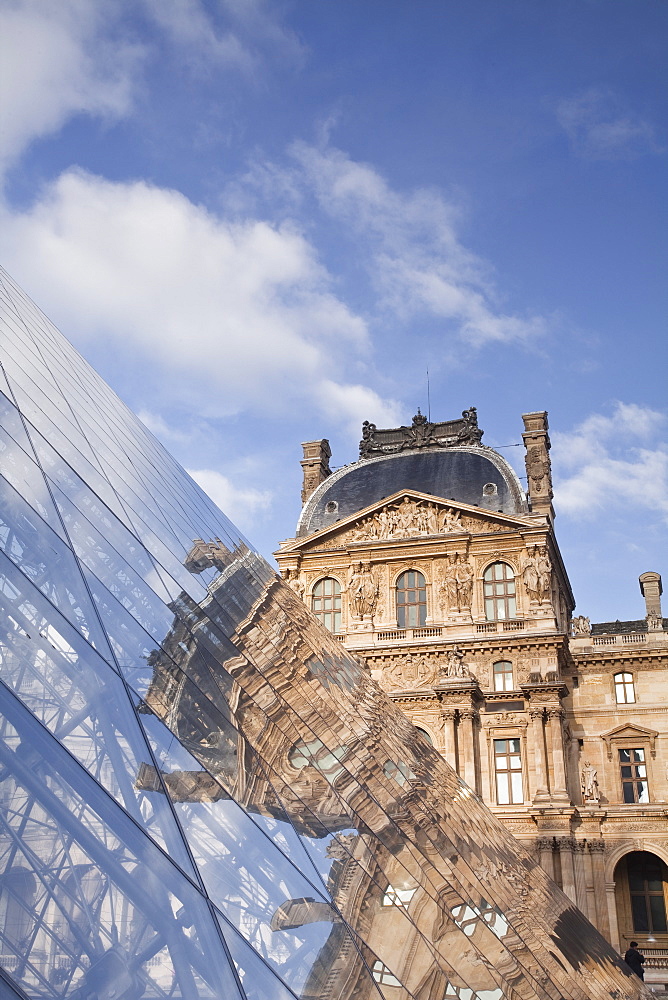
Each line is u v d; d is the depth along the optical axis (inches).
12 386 833.5
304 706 989.2
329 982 536.4
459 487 3206.2
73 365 1344.7
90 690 521.3
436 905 819.4
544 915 1190.9
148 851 463.5
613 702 2901.1
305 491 3516.2
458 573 2997.0
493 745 2834.6
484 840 1285.7
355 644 2994.6
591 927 1502.2
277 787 725.9
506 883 1155.9
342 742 1003.9
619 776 2832.2
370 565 3085.6
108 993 371.9
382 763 1113.4
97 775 473.7
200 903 472.1
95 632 585.6
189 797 552.4
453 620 2955.2
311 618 1520.7
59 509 681.0
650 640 2938.0
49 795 424.2
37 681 482.6
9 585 519.8
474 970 778.2
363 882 725.3
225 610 991.6
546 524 2965.1
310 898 601.3
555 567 3171.8
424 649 2925.7
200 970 427.8
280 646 1090.1
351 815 837.2
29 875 380.5
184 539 1057.5
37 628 518.0
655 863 2773.1
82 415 1049.5
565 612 3403.1
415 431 3464.6
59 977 358.0
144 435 1498.5
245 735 725.9
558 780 2733.8
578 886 2682.1
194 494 1514.5
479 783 2787.9
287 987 486.0
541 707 2802.7
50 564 590.9
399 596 3061.0
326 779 852.6
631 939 2714.1
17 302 1256.8
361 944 618.8
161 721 588.1
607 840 2716.5
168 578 850.1
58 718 477.7
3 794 397.4
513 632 2906.0
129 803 484.1
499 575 3006.9
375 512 3149.6
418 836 961.5
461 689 2815.0
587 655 2928.2
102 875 418.0
